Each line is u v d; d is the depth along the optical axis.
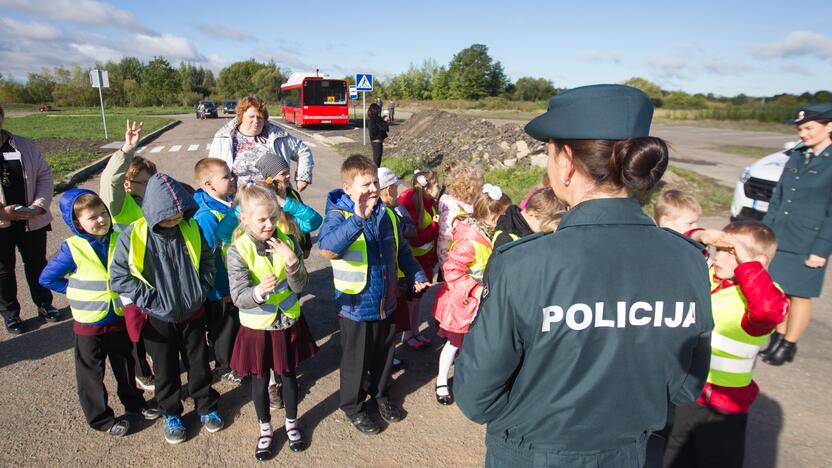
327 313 4.72
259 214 2.57
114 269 2.53
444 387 3.40
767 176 4.96
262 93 76.44
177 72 84.50
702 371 1.34
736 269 2.01
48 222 4.35
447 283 3.17
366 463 2.79
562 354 1.16
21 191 4.09
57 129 25.86
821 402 3.35
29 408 3.21
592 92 1.18
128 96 70.88
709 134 23.89
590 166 1.18
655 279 1.16
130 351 3.04
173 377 2.85
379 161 13.93
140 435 2.99
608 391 1.17
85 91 69.31
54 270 2.77
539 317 1.15
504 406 1.28
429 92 74.00
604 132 1.14
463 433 3.08
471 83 71.25
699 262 1.24
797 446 2.91
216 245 3.24
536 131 1.29
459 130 15.29
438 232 4.10
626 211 1.19
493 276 1.24
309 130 26.75
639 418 1.23
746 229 2.24
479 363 1.21
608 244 1.16
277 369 2.77
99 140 19.80
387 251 2.95
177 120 34.44
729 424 2.11
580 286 1.13
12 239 4.14
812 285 3.63
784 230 3.69
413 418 3.22
